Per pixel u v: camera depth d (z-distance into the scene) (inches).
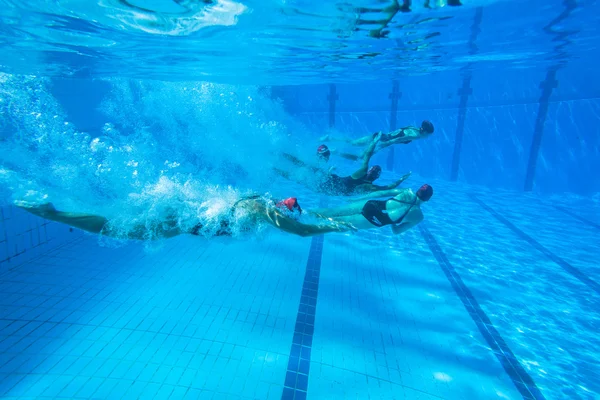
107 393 115.0
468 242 277.7
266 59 258.1
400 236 281.4
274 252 228.8
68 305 154.3
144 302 163.2
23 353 125.7
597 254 261.7
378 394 127.9
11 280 165.0
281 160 249.4
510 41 251.6
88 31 166.9
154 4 130.0
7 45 195.3
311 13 148.3
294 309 171.6
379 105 549.3
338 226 121.1
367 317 172.2
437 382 135.9
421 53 271.4
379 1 136.9
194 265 201.3
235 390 122.4
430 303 189.8
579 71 385.4
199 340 143.6
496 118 454.0
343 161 574.9
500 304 192.2
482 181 479.5
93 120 411.5
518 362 148.9
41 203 105.9
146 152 329.1
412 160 544.1
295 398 122.4
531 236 296.4
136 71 314.2
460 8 157.0
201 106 431.5
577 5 167.2
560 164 417.7
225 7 135.9
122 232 108.8
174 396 117.0
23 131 235.8
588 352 156.6
